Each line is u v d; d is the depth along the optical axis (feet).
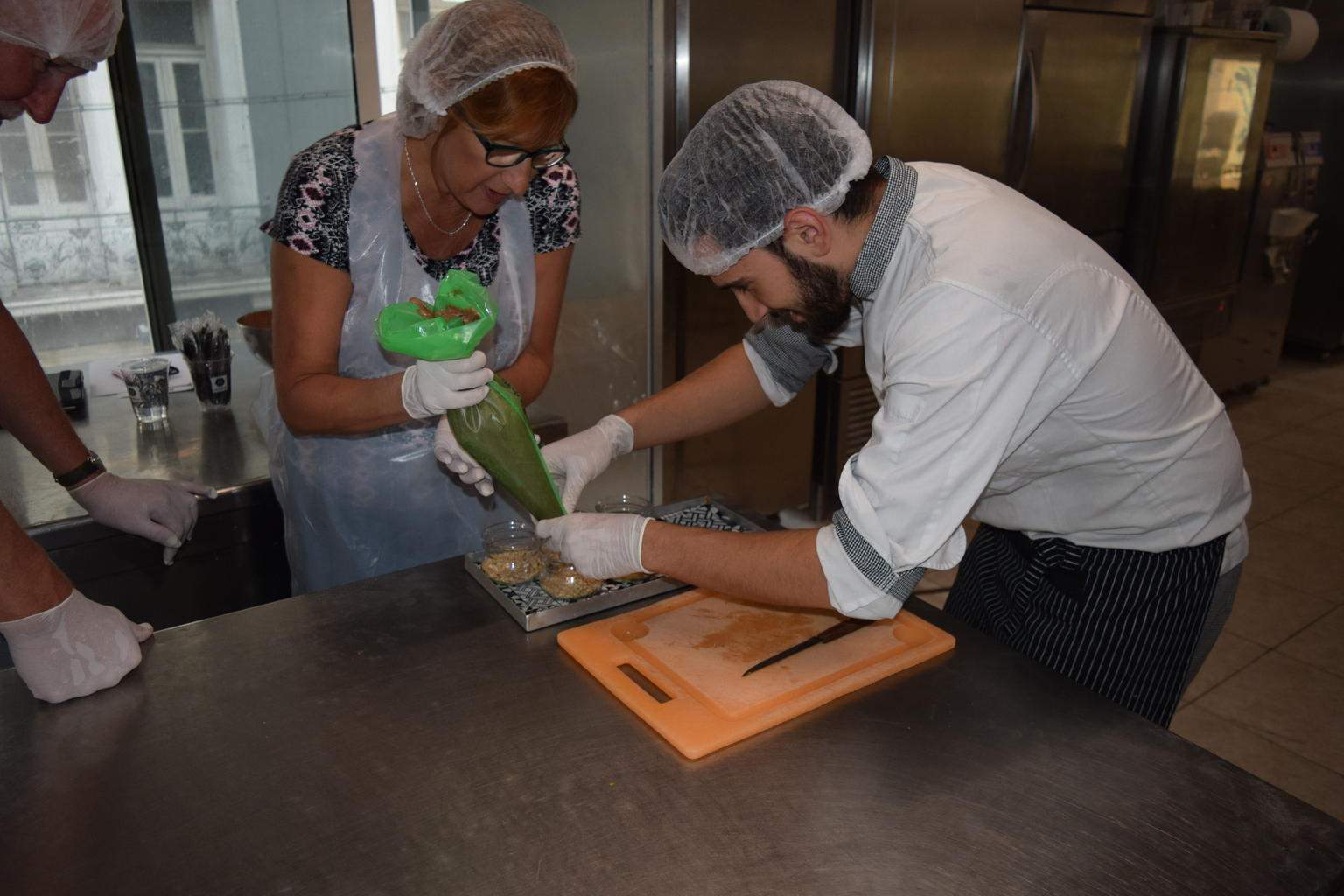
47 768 2.82
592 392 9.20
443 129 3.92
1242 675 7.84
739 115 3.14
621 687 3.18
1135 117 11.69
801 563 3.18
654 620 3.66
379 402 3.95
